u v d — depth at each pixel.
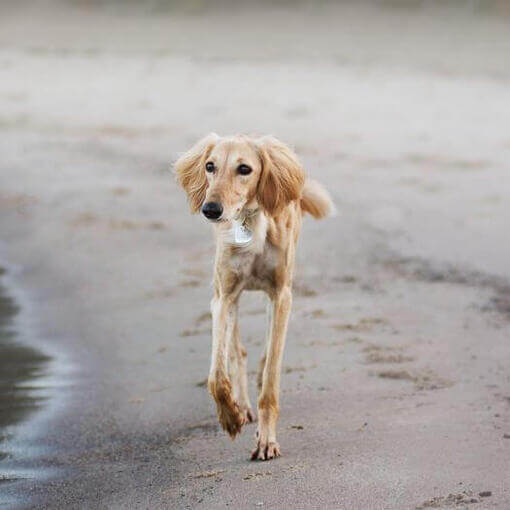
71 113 22.81
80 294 10.78
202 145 6.70
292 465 6.27
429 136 19.39
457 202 14.00
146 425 7.37
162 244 12.36
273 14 45.44
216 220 6.29
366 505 5.64
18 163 17.36
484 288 10.31
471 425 6.75
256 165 6.47
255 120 21.55
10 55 34.78
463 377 7.82
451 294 10.13
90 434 7.31
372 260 11.38
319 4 45.94
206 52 36.09
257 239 6.57
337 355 8.45
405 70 30.30
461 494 5.69
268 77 28.67
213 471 6.34
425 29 40.62
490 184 15.17
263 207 6.51
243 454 6.60
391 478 5.95
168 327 9.55
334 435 6.74
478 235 12.31
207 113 22.67
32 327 9.92
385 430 6.75
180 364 8.56
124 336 9.42
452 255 11.50
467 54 34.53
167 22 44.66
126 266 11.57
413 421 6.88
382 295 10.15
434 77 28.59
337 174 15.89
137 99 24.75
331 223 12.95
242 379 7.25
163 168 16.81
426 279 10.65
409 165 16.66
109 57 34.44
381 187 14.98
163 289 10.70
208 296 10.41
